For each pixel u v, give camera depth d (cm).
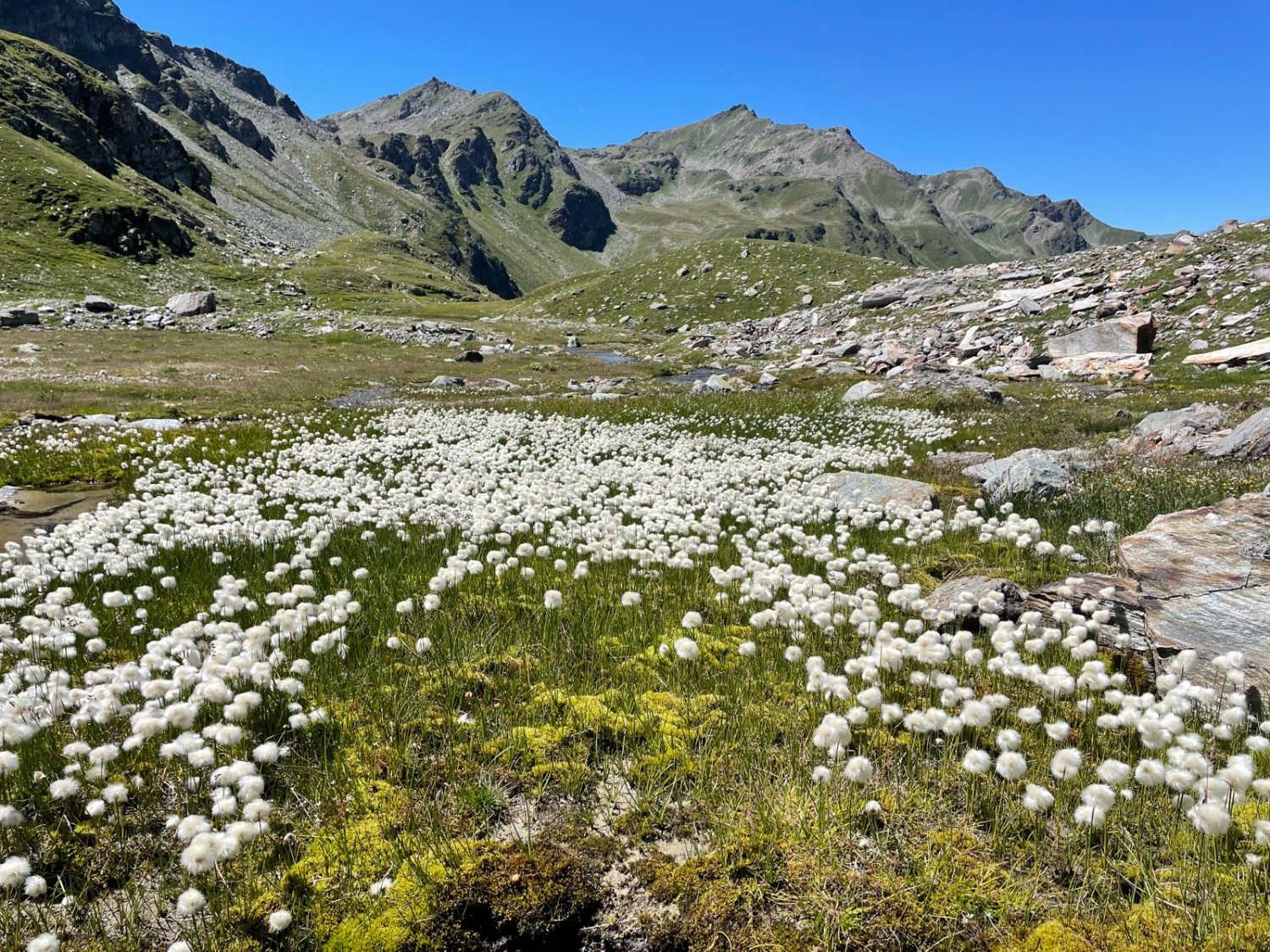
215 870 384
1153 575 684
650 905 376
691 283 13450
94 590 833
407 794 446
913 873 380
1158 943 325
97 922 350
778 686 581
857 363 5388
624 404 3195
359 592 795
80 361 4984
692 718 534
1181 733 461
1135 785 450
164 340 6950
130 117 16438
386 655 642
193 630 615
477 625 699
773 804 431
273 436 2144
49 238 10250
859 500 1255
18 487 1520
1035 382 3978
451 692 565
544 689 579
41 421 2462
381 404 3388
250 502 1254
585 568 796
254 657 555
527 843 406
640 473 1548
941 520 1084
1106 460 1605
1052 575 887
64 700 519
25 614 770
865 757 482
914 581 861
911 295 7662
